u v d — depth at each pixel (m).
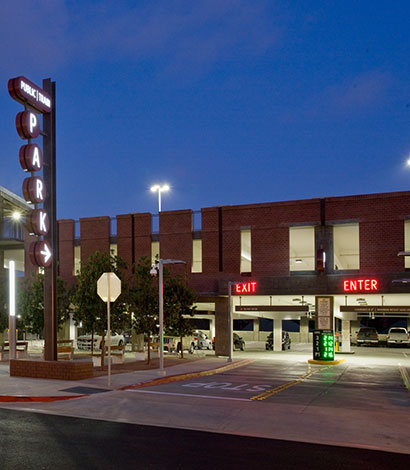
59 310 29.25
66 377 17.70
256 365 29.67
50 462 7.82
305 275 33.25
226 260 35.72
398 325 61.81
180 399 14.28
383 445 9.24
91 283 24.70
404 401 15.52
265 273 34.62
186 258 36.88
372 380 22.16
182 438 9.59
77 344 39.41
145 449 8.73
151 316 27.38
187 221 37.28
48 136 19.31
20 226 38.16
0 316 30.27
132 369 23.77
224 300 36.03
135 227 38.47
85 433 9.88
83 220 40.06
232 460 8.13
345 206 33.31
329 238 33.47
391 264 31.97
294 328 64.75
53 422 10.88
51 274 18.94
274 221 34.88
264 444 9.20
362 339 52.03
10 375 18.62
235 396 15.30
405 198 32.09
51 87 19.48
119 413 11.96
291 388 18.23
